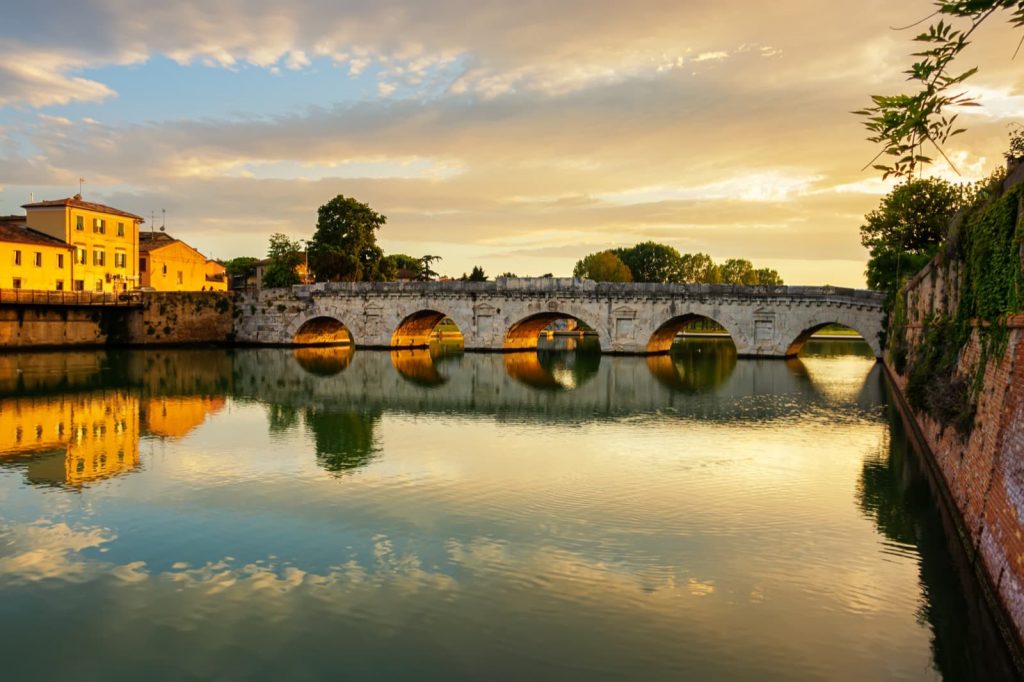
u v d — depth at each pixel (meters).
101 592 18.83
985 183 51.56
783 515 24.67
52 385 57.16
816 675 14.91
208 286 124.19
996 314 20.84
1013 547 15.01
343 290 99.81
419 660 15.52
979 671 15.12
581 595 18.44
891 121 8.60
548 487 27.94
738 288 82.31
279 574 19.83
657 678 14.79
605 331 88.50
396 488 27.84
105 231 98.38
